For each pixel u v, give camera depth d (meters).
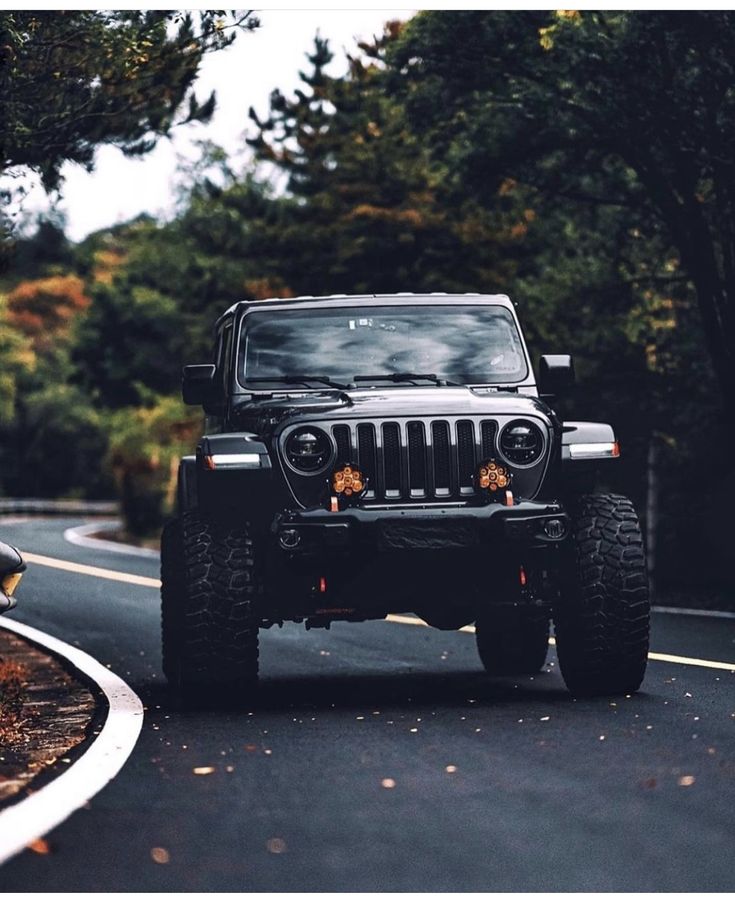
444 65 25.30
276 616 12.45
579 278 29.77
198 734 10.83
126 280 56.97
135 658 16.67
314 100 36.47
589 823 7.72
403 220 33.75
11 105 14.70
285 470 12.01
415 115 26.67
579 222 29.69
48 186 16.00
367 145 34.91
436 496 12.02
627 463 30.44
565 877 6.75
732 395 26.34
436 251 33.56
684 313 29.59
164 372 55.78
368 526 11.83
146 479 58.84
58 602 24.95
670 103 23.64
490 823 7.75
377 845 7.33
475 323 13.78
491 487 12.01
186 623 12.11
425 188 34.53
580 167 26.83
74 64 14.88
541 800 8.27
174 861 7.09
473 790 8.57
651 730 10.48
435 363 13.51
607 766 9.20
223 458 12.05
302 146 36.28
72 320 87.50
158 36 14.82
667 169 25.78
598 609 12.22
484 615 14.19
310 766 9.43
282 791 8.66
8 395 89.25
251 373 13.48
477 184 27.33
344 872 6.86
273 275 36.00
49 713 12.33
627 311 29.70
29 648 17.89
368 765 9.41
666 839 7.38
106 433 88.38
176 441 58.16
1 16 13.78
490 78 25.12
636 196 27.23
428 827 7.68
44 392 93.69
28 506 83.12
